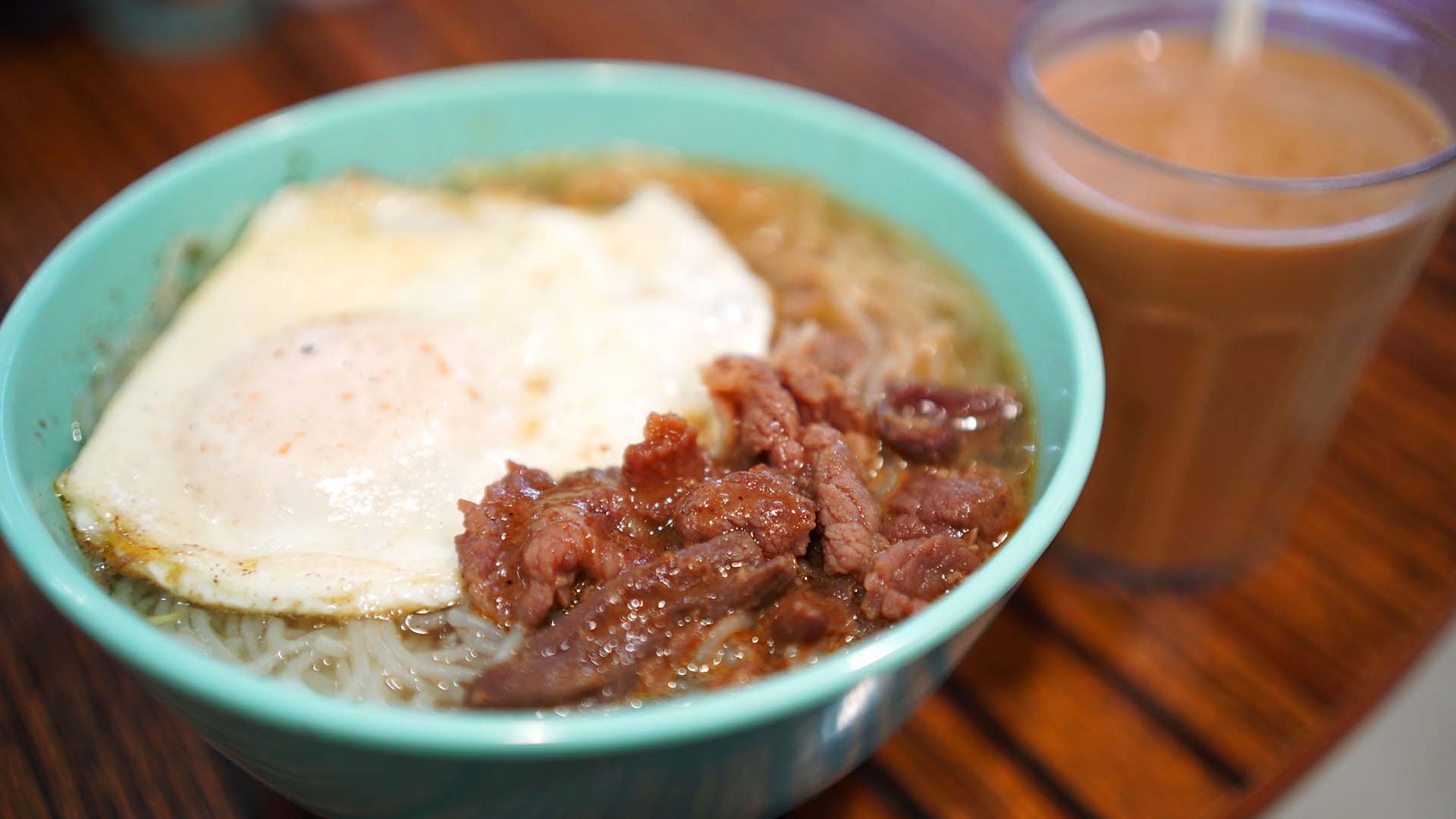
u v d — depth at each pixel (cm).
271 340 33
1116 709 33
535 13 48
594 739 25
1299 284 32
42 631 33
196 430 31
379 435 32
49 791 31
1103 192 33
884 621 29
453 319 34
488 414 32
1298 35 36
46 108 45
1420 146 34
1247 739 33
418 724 25
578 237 36
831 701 26
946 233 36
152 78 46
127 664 26
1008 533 31
